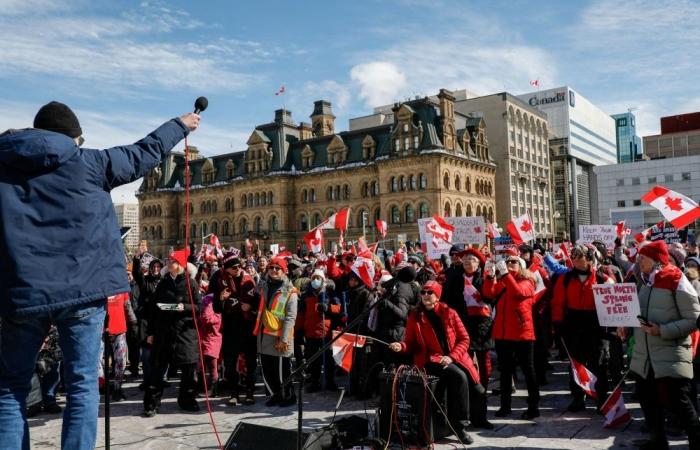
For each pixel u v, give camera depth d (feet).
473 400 28.37
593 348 31.81
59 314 12.87
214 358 39.01
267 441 21.90
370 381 35.96
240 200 292.40
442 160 228.84
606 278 32.58
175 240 331.16
